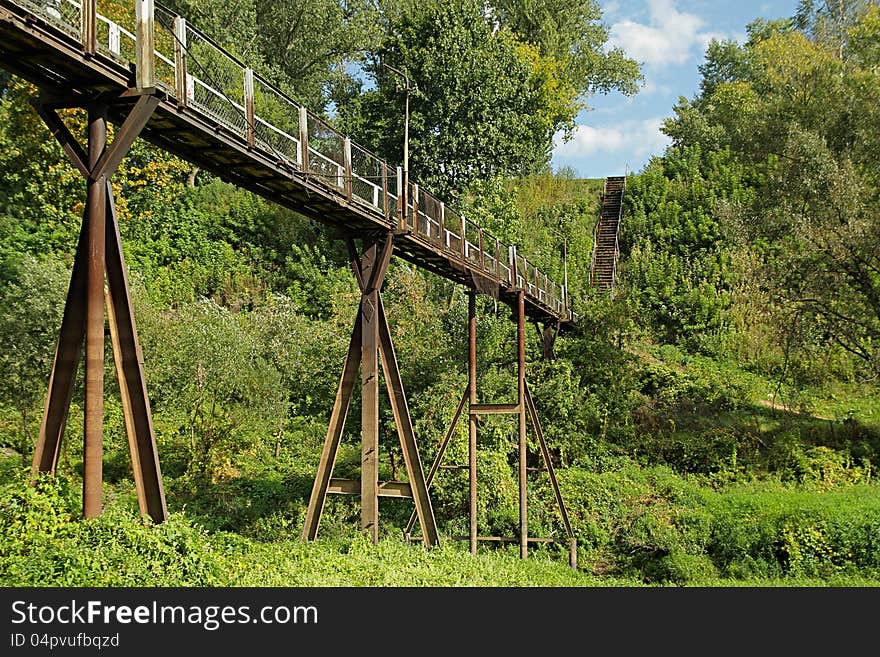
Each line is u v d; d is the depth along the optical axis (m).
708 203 52.06
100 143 9.55
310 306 40.88
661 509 25.80
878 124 34.06
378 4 63.09
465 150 46.03
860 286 31.39
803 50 44.06
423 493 17.17
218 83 11.85
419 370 26.42
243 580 11.50
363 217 15.20
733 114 50.22
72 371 9.72
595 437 32.72
